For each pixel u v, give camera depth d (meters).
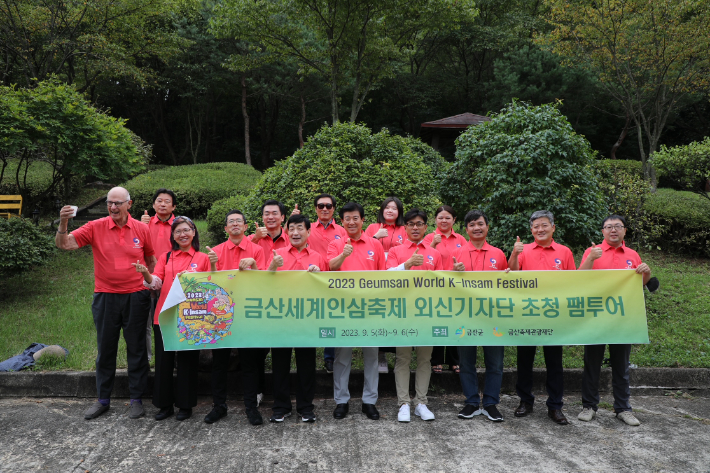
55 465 3.50
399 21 14.91
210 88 23.50
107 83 22.00
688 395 5.11
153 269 4.71
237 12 14.43
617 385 4.40
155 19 18.50
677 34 12.73
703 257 9.23
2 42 14.48
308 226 4.45
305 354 4.27
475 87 25.11
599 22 13.37
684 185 9.66
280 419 4.23
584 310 4.30
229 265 4.55
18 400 4.76
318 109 26.39
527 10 25.08
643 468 3.49
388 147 6.79
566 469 3.46
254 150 28.72
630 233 9.62
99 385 4.40
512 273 4.32
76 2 14.77
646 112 19.06
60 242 4.13
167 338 4.14
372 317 4.27
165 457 3.62
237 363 4.92
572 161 6.22
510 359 5.47
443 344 4.27
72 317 6.34
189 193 13.49
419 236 4.54
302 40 16.28
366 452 3.70
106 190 16.09
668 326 6.31
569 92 18.89
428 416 4.31
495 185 6.08
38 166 15.04
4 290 7.35
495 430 4.13
